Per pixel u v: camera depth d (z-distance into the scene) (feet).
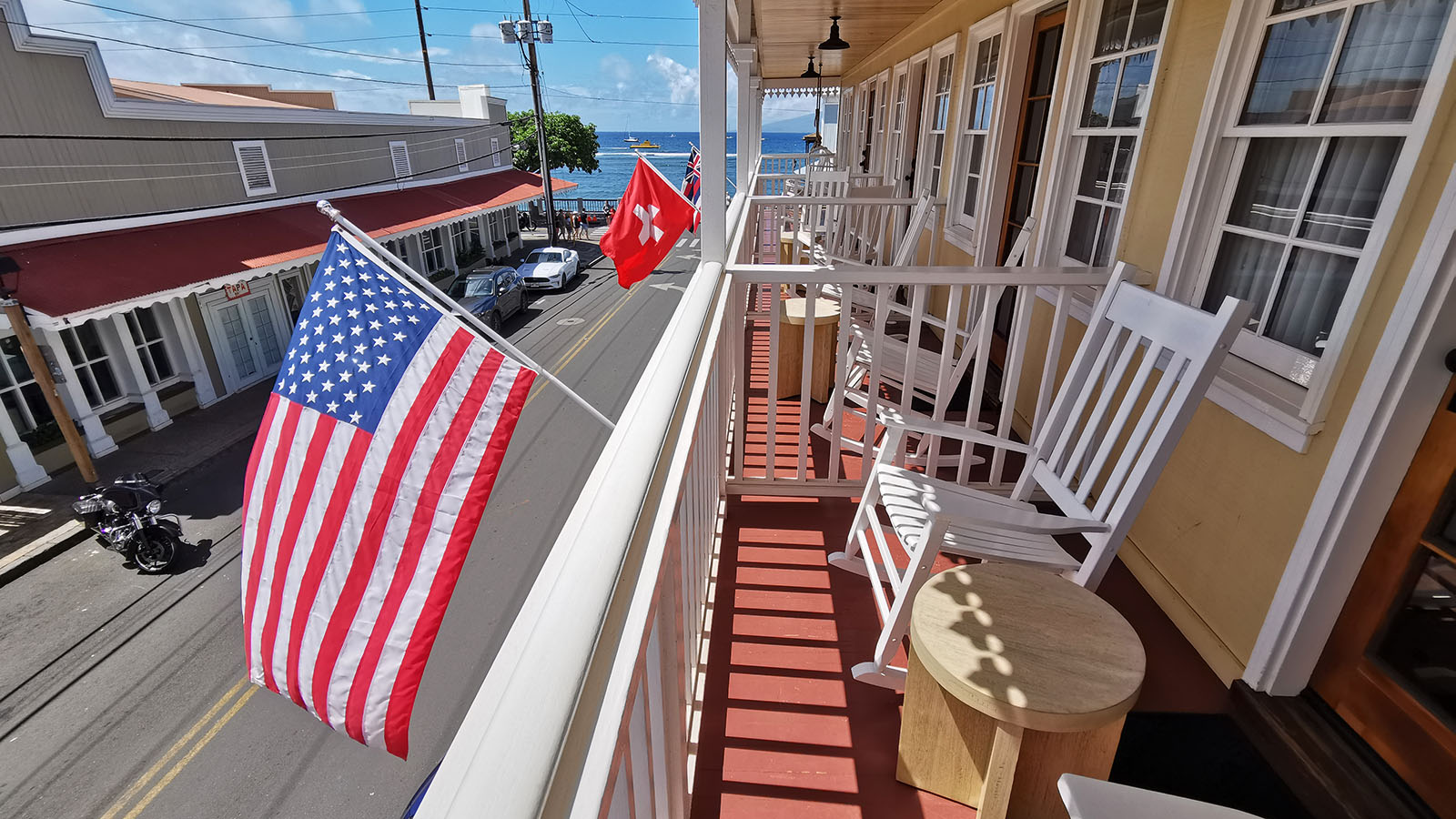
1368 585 5.15
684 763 4.49
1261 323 6.48
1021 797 4.65
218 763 15.42
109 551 23.99
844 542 8.42
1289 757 5.39
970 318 13.52
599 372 39.04
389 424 5.30
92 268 30.25
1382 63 5.21
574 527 2.79
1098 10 9.93
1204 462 6.77
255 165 42.80
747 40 18.37
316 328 5.61
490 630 18.74
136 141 35.09
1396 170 4.83
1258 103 6.53
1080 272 7.88
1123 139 9.29
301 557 5.29
